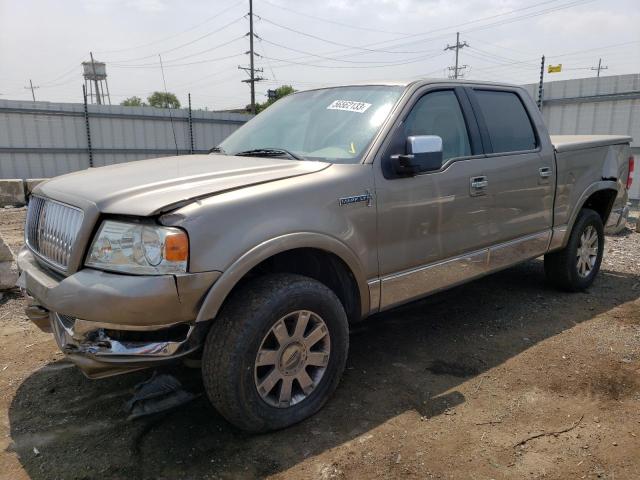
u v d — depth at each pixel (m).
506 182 4.08
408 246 3.41
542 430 2.90
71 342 2.52
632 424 2.95
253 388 2.70
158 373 3.39
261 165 3.11
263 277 2.81
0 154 18.25
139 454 2.71
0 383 3.44
